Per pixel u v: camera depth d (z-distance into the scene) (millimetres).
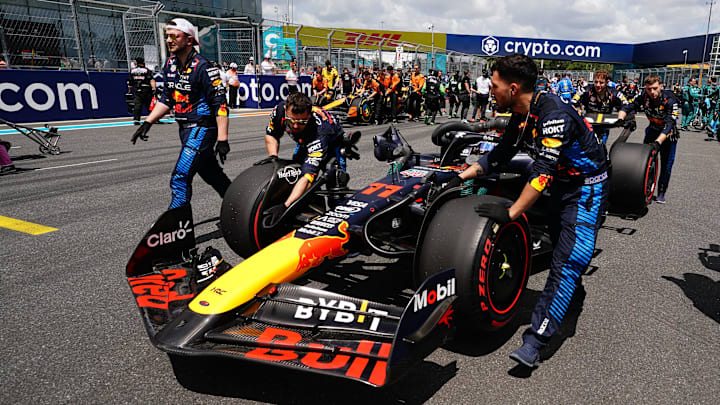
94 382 2373
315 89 16344
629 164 5172
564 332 2904
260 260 2553
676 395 2318
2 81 12070
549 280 2566
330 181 3699
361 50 24234
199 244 4246
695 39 40375
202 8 22797
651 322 3029
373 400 2258
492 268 2580
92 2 14016
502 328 2854
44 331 2832
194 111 3963
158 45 15875
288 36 21469
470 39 42562
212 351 2102
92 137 10977
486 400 2270
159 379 2404
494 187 3916
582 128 2412
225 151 3928
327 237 2742
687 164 9031
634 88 25250
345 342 2258
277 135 3969
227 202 3412
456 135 3729
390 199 3086
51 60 13711
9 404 2205
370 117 15070
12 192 6105
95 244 4277
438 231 2566
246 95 19500
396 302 3197
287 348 2201
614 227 5023
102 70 15375
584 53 44250
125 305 3170
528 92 2457
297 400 2250
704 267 3945
